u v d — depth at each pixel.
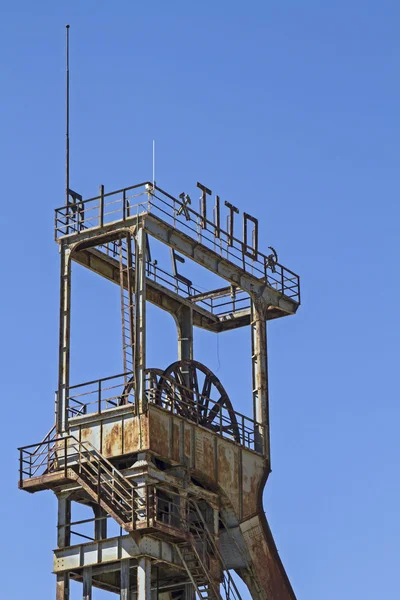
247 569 76.50
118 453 70.94
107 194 74.44
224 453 76.06
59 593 71.25
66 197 75.81
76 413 73.62
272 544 77.81
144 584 69.19
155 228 74.00
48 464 72.12
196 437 74.12
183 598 76.19
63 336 73.75
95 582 74.31
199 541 74.06
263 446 79.12
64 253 74.81
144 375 71.38
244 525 76.50
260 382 80.31
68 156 76.50
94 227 74.31
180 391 76.50
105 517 71.94
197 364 78.75
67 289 74.31
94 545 71.00
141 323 71.75
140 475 70.12
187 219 76.69
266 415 79.94
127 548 70.06
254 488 77.81
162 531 69.38
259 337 81.00
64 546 71.62
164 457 71.44
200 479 74.88
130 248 73.62
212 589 72.69
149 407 71.19
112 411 71.56
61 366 73.38
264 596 76.50
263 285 82.00
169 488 72.75
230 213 80.62
